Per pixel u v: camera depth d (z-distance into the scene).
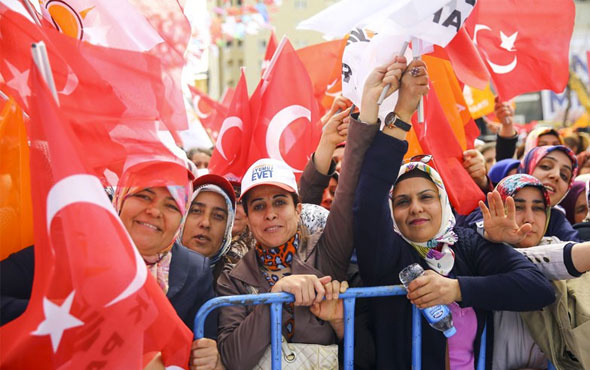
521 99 12.48
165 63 2.41
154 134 2.27
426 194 2.60
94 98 2.16
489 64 3.59
